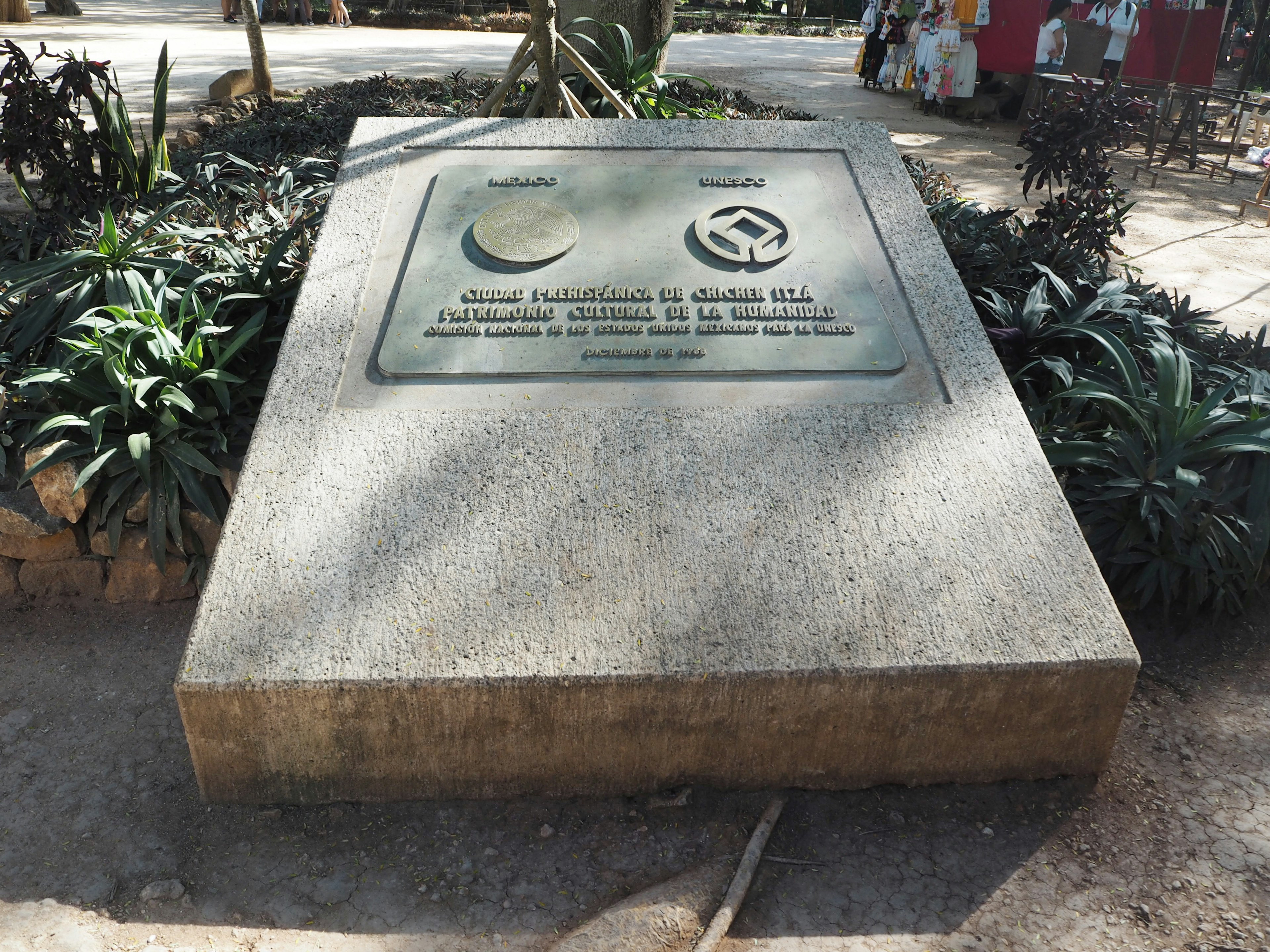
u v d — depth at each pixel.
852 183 3.62
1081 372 3.73
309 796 2.42
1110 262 6.01
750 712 2.34
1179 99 10.95
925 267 3.31
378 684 2.23
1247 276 6.36
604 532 2.53
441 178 3.51
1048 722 2.44
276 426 2.74
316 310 3.05
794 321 3.09
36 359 3.72
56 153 5.15
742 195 3.51
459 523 2.53
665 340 3.00
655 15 7.27
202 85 10.16
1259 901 2.24
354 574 2.41
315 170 5.65
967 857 2.35
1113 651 2.36
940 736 2.43
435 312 3.03
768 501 2.63
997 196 8.09
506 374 2.88
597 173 3.56
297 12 19.62
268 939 2.11
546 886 2.24
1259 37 14.12
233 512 2.53
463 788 2.43
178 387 3.29
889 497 2.65
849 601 2.42
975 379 2.99
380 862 2.29
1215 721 2.80
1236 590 3.26
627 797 2.47
